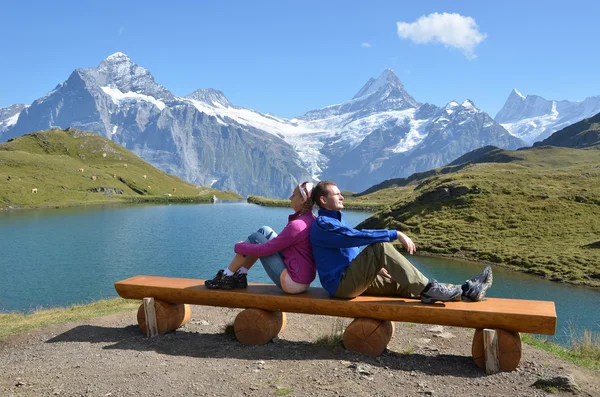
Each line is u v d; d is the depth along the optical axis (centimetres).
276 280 412
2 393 329
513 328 343
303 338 470
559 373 356
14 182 9719
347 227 376
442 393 320
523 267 2427
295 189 419
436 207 3906
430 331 510
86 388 334
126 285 462
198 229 5272
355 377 342
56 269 2866
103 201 10381
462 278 2228
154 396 319
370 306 375
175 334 463
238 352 403
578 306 1645
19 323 570
